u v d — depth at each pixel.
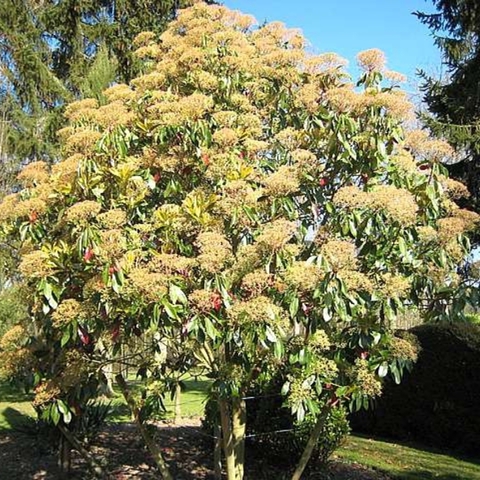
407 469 7.16
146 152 4.51
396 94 4.47
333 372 3.87
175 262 3.66
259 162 4.61
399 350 4.00
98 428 7.57
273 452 6.52
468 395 8.27
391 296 3.81
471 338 8.32
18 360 4.71
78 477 6.31
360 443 8.63
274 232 3.62
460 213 4.30
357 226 3.78
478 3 10.60
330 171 4.49
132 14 13.69
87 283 3.81
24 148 13.26
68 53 14.00
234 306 3.55
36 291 4.18
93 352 4.73
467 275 4.68
